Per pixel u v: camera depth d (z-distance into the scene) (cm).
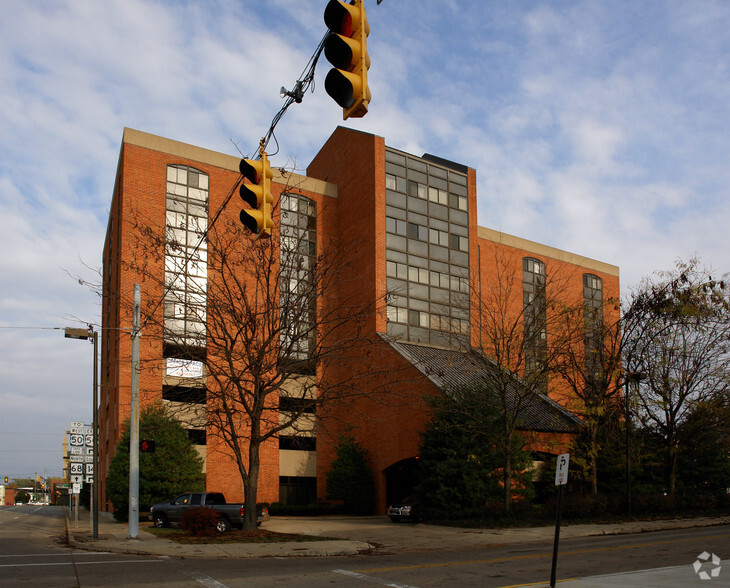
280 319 2230
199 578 1167
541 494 3300
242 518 2297
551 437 3127
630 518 2748
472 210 4512
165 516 2500
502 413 2764
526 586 1055
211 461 3512
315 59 830
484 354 3009
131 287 3412
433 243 4247
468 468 2716
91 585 1072
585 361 3206
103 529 2622
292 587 1069
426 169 4338
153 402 3105
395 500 3641
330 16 597
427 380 3244
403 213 4144
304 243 4106
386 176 4122
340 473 3631
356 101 576
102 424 4812
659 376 3119
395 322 3909
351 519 3197
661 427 3206
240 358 2388
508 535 2200
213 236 3494
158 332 2330
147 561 1475
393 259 4016
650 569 1249
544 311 3094
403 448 3403
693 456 3534
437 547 1889
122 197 3572
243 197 865
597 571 1257
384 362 3628
